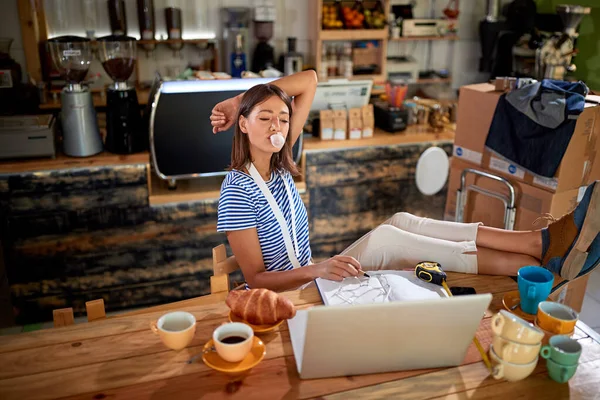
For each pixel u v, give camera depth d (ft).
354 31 14.56
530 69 14.70
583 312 10.62
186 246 10.95
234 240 6.01
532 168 8.84
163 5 14.23
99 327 4.77
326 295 5.20
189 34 14.62
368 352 4.10
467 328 4.09
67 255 10.41
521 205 9.25
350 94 12.12
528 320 4.83
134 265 10.80
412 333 4.05
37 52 13.08
